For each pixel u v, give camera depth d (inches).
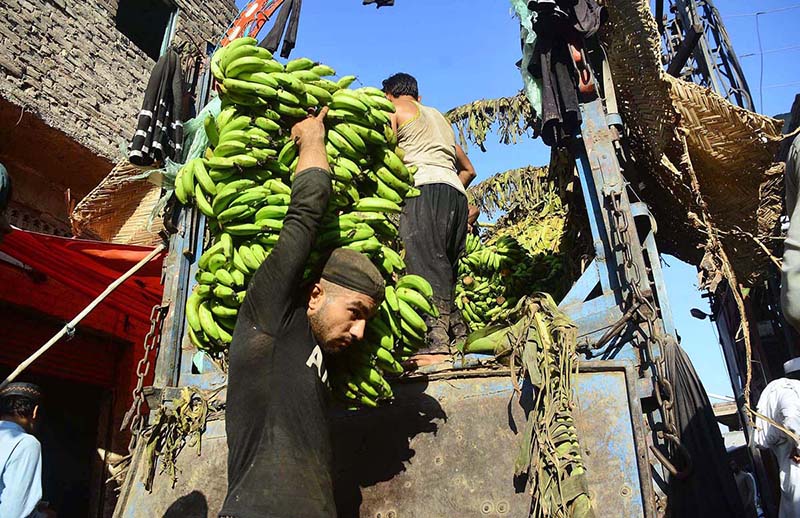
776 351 294.4
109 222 279.3
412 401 111.4
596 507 95.1
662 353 112.6
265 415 77.3
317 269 87.8
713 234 167.3
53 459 312.3
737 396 271.1
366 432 111.5
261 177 94.3
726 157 195.3
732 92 281.7
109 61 370.0
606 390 103.1
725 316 278.4
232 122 95.7
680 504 104.3
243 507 71.4
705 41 274.5
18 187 329.1
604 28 160.6
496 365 111.3
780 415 147.8
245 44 96.9
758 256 237.9
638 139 186.7
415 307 99.7
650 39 156.3
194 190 97.0
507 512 97.2
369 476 107.8
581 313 132.3
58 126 324.8
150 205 274.4
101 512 325.1
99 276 273.4
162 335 153.7
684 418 106.7
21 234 239.5
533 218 275.3
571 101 143.8
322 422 80.1
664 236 236.7
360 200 100.2
